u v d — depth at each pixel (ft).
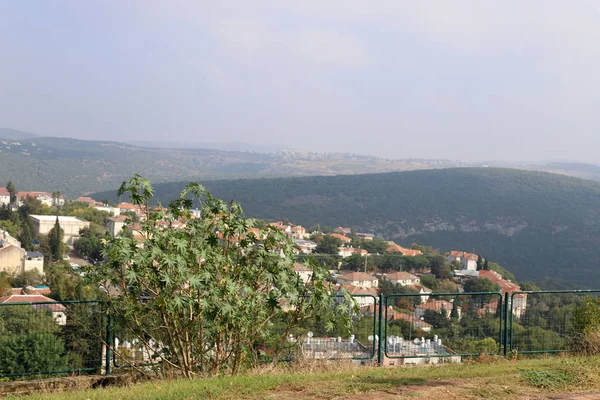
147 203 27.78
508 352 34.99
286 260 28.55
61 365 28.86
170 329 26.86
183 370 27.12
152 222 27.40
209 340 28.02
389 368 28.84
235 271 27.99
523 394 20.86
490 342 35.81
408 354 34.19
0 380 27.78
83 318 29.14
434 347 34.73
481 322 35.81
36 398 22.52
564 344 35.99
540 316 36.37
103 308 28.04
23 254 239.50
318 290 28.09
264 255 28.22
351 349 32.96
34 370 28.45
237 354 27.81
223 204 29.30
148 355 28.30
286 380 23.11
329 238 358.84
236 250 28.86
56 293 83.10
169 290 25.79
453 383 22.54
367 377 23.95
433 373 25.38
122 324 27.35
